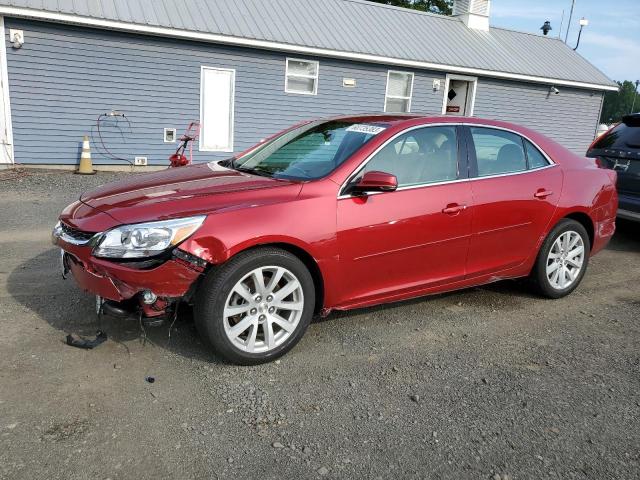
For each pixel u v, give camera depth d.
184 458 2.63
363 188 3.71
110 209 3.47
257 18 13.92
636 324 4.59
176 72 12.83
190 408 3.04
